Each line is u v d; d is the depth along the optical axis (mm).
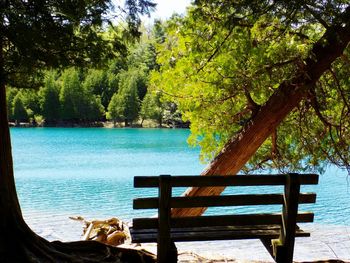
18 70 4258
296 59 6598
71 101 66625
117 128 63906
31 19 3844
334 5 5832
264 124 6852
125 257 4605
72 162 25984
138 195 16703
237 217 4281
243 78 6938
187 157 28875
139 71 68312
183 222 4176
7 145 4207
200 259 5547
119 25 4969
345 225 12219
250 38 6652
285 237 4223
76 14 4180
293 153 8211
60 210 13711
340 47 6473
